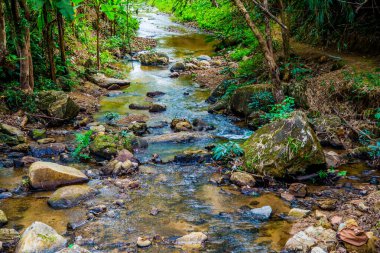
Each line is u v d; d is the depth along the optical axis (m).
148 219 4.29
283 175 5.17
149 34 19.52
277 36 10.94
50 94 7.64
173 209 4.50
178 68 12.53
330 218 4.21
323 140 6.35
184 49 16.06
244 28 12.23
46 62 9.45
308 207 4.53
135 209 4.50
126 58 14.29
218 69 12.39
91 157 6.00
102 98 9.45
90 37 14.19
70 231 4.04
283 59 9.09
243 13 6.79
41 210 4.46
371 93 6.75
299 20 10.58
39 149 6.09
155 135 6.98
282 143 5.27
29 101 7.59
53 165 5.19
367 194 4.77
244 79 9.41
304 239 3.75
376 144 6.00
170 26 22.48
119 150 6.06
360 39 8.95
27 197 4.77
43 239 3.67
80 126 7.43
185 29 21.41
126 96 9.66
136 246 3.78
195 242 3.81
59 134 6.96
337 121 6.64
